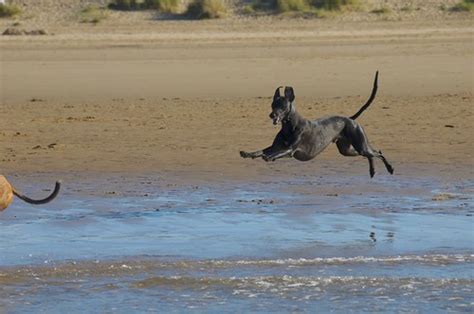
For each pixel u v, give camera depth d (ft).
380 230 45.68
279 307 36.17
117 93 95.55
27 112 84.07
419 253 42.19
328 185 55.21
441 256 41.73
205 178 57.26
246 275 39.45
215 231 45.57
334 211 49.19
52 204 50.57
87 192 53.57
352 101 89.35
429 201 51.34
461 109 83.35
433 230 45.65
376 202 51.11
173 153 65.10
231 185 55.36
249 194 53.06
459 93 93.56
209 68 114.21
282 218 47.83
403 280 38.91
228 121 78.28
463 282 38.75
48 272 39.73
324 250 42.63
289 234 45.09
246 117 80.23
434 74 107.65
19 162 62.34
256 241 43.96
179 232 45.42
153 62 120.06
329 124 49.90
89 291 37.81
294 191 53.78
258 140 69.92
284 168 59.82
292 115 47.98
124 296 37.32
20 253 42.09
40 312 35.53
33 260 41.22
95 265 40.55
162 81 103.50
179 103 88.58
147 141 69.72
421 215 48.37
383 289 38.04
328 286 38.37
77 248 42.88
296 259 41.24
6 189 39.22
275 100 47.96
